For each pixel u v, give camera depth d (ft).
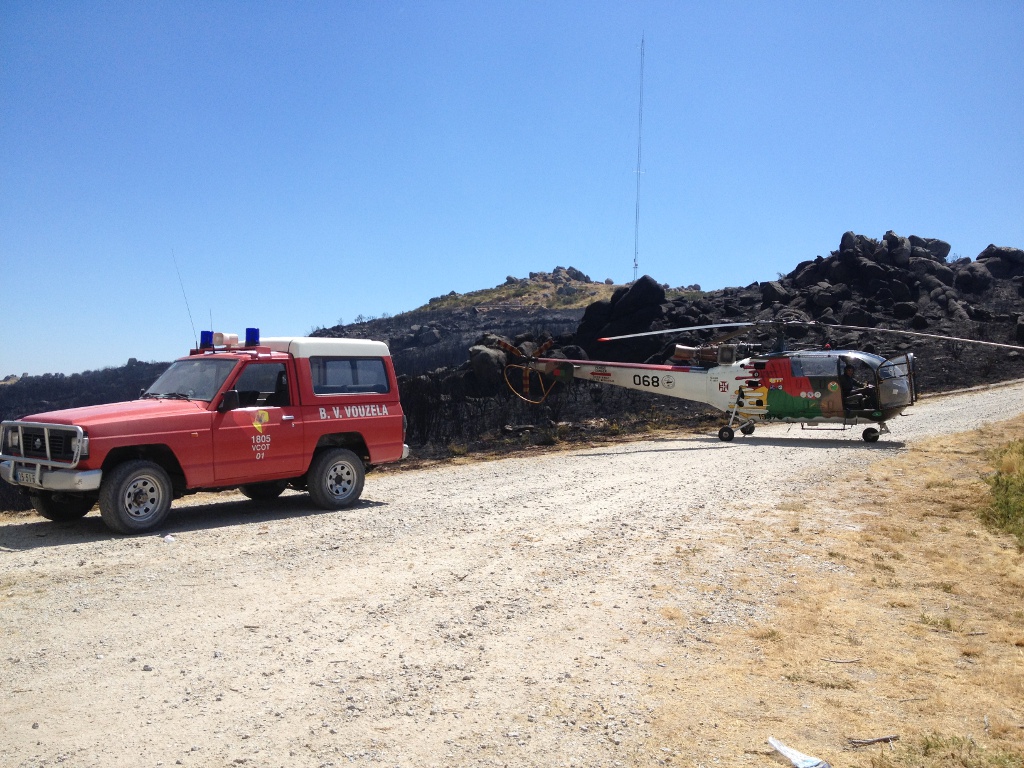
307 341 35.50
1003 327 116.47
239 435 32.71
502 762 13.20
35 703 15.12
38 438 29.96
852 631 19.69
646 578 24.34
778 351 65.46
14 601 21.40
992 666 17.52
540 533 30.73
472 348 101.14
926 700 15.78
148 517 30.40
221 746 13.56
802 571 25.02
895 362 59.77
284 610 21.01
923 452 50.65
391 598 22.20
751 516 33.45
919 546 27.91
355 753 13.41
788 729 14.49
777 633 19.40
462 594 22.62
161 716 14.66
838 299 124.16
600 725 14.60
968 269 137.28
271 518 33.94
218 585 23.22
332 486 36.17
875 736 14.21
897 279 128.06
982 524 30.99
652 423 81.00
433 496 40.14
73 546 27.91
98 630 19.22
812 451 54.75
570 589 23.20
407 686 16.22
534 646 18.61
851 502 35.99
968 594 22.66
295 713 14.89
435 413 86.28
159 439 30.55
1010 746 13.82
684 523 32.32
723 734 14.28
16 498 50.19
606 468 50.49
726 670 17.22
